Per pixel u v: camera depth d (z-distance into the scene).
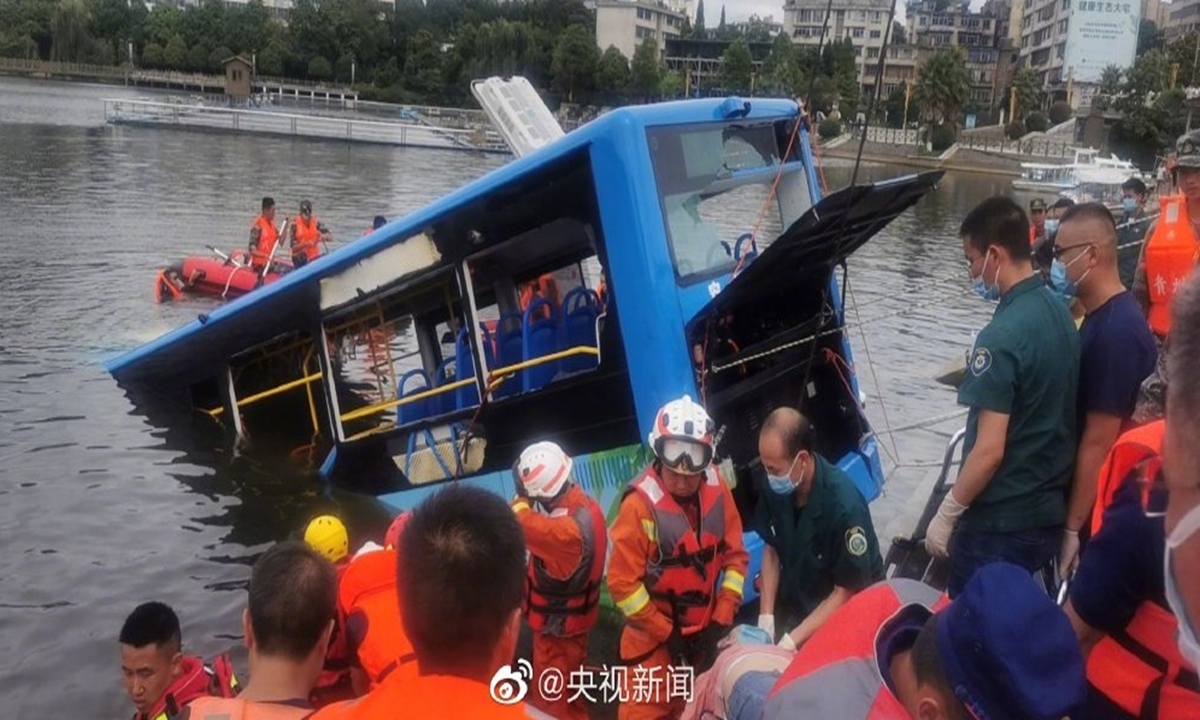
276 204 32.19
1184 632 1.88
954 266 25.41
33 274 18.92
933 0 167.12
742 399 7.17
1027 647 2.15
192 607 7.43
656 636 5.27
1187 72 90.12
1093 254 4.67
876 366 15.06
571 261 8.56
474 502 2.79
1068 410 4.65
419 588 2.64
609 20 138.25
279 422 10.66
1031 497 4.68
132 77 118.81
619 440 7.13
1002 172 79.38
